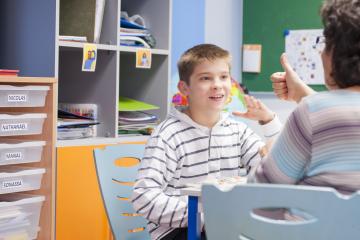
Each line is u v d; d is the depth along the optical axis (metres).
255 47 4.18
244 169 2.39
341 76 1.39
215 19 4.10
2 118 2.64
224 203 1.33
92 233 3.00
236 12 4.23
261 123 2.19
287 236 1.28
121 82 3.66
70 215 2.91
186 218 1.92
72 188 2.92
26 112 2.91
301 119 1.38
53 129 2.82
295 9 4.00
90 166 2.99
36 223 2.86
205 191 1.35
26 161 2.78
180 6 3.80
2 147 2.65
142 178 2.04
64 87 3.38
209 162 2.21
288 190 1.26
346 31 1.35
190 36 3.86
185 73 2.26
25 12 3.03
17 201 2.74
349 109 1.35
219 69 2.22
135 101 3.43
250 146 2.29
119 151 2.32
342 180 1.34
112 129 3.17
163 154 2.10
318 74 3.92
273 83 2.00
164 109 3.46
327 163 1.36
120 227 2.26
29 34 3.01
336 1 1.39
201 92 2.20
